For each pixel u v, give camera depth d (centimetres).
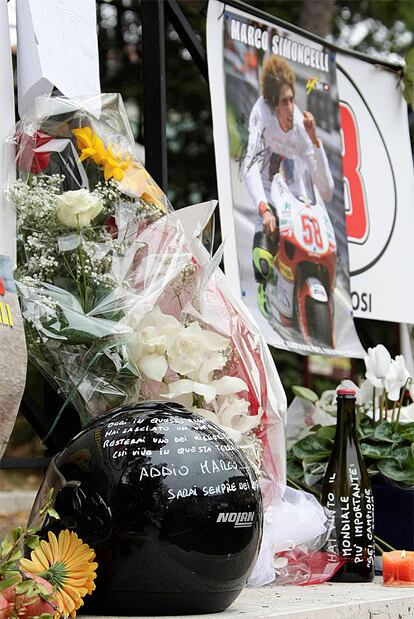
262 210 271
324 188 295
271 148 278
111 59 664
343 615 173
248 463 166
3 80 197
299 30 292
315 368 644
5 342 155
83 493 155
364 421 260
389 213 323
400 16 749
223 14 270
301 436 270
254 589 198
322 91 300
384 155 325
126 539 153
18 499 490
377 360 256
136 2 650
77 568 147
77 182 193
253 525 161
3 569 132
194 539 154
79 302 183
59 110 196
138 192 196
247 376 203
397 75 331
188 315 201
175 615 158
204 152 680
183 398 194
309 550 210
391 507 245
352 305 308
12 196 187
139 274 190
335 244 295
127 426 159
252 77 276
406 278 328
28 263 185
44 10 201
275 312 271
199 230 208
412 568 207
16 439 624
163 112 245
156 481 154
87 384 183
